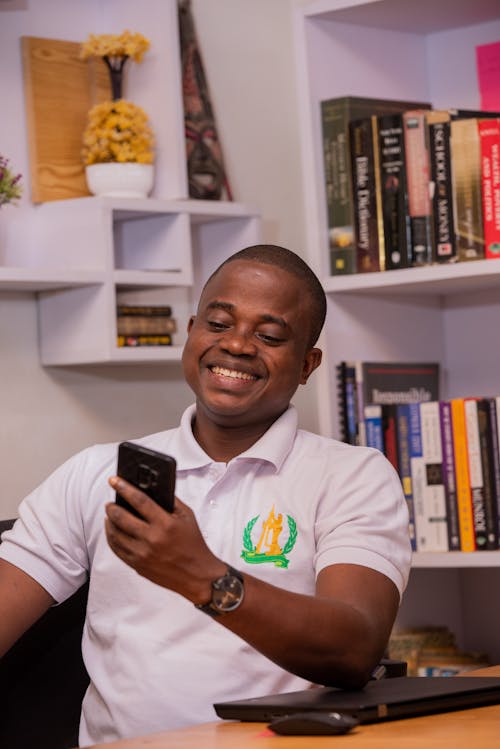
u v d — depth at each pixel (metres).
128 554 1.26
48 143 2.54
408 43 3.04
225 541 1.69
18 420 2.52
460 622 3.08
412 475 2.68
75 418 2.61
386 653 2.83
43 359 2.55
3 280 2.29
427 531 2.66
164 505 1.25
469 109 3.03
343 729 1.20
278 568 1.66
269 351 1.73
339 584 1.54
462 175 2.63
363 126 2.73
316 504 1.69
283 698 1.38
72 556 1.82
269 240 2.96
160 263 2.61
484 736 1.18
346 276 2.75
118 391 2.68
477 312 3.02
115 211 2.48
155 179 2.63
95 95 2.62
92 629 1.74
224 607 1.31
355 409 2.76
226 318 1.74
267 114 2.97
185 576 1.28
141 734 1.63
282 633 1.36
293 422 1.78
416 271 2.65
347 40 2.91
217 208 2.64
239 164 2.90
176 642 1.65
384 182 2.71
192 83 2.77
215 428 1.77
